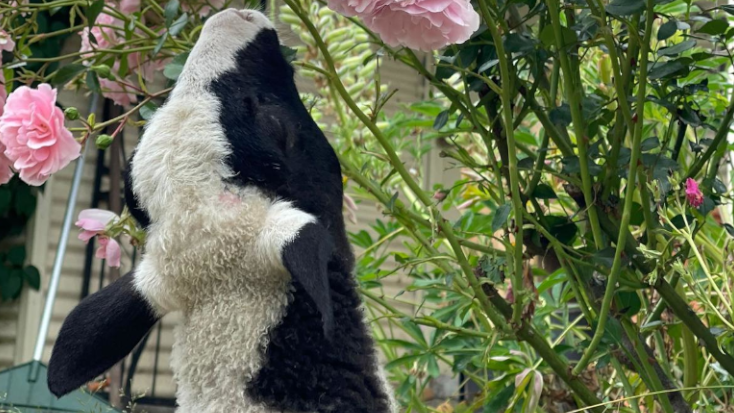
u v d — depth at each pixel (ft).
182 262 5.60
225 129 5.63
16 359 18.40
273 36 6.04
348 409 5.63
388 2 5.90
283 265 5.31
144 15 8.58
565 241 7.97
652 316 8.17
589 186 7.25
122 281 5.91
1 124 7.04
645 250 7.05
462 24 5.96
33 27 8.38
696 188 7.00
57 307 18.84
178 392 5.85
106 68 7.82
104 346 5.80
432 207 7.46
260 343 5.59
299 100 6.11
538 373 7.85
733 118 7.66
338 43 10.60
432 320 8.38
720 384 8.93
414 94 20.20
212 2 8.28
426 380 10.32
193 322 5.70
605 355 7.75
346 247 6.08
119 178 18.69
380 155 8.63
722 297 7.57
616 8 6.58
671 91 7.91
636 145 6.77
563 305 9.66
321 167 5.94
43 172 7.07
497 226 7.11
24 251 18.60
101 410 9.57
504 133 7.94
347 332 5.78
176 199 5.58
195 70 5.79
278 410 5.57
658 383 7.55
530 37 7.45
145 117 7.48
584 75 10.75
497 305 7.79
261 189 5.63
